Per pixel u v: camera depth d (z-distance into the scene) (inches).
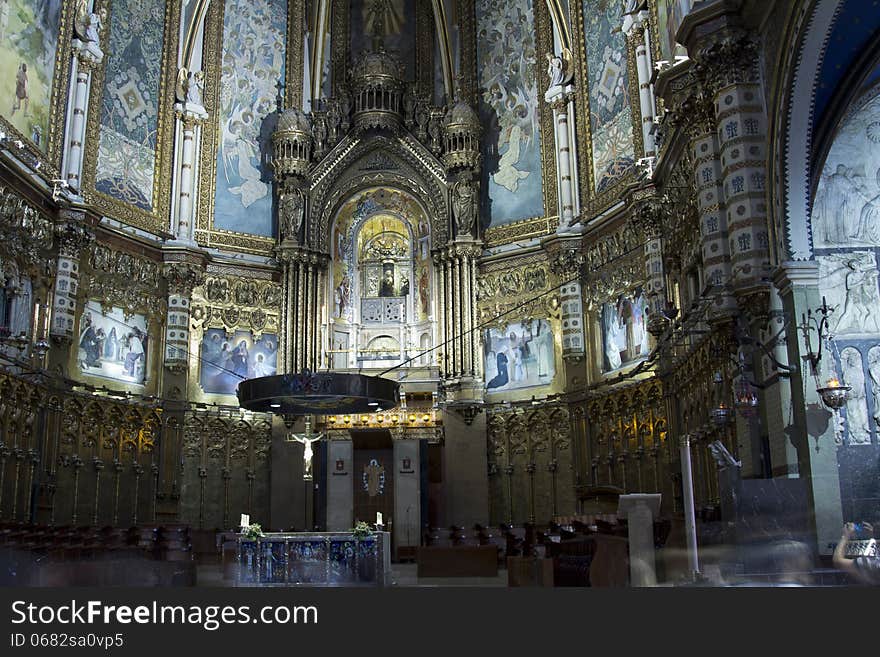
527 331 1196.5
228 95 1269.7
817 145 644.7
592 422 1099.3
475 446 1167.0
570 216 1172.5
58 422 959.6
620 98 1090.7
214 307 1200.2
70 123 1018.7
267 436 1192.2
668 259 920.9
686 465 457.4
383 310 1302.9
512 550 873.5
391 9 1374.3
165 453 1107.3
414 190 1284.4
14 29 898.1
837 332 628.7
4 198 872.3
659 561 490.6
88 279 1042.1
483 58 1332.4
